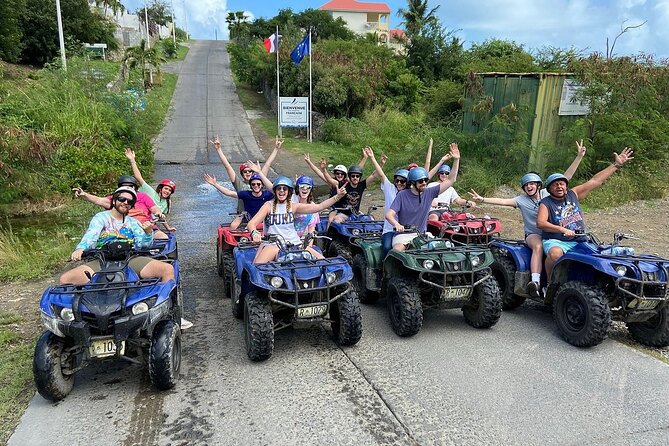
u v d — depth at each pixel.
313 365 4.64
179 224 10.91
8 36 25.36
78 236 9.91
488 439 3.50
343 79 25.94
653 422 3.68
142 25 57.53
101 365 4.73
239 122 27.67
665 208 11.09
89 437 3.59
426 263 4.96
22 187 12.57
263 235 5.64
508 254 5.96
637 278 4.60
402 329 5.09
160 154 19.75
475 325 5.43
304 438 3.54
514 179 12.80
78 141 14.70
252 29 49.78
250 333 4.58
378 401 4.00
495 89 13.76
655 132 12.42
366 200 13.32
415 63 31.55
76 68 18.64
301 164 18.84
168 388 4.20
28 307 6.19
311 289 4.59
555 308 5.16
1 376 4.48
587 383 4.23
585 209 11.08
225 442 3.51
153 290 4.18
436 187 5.97
